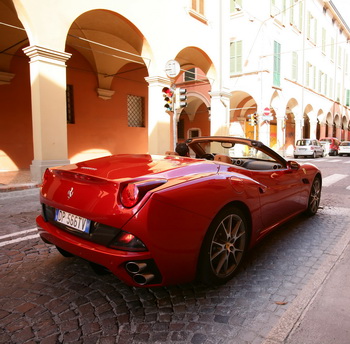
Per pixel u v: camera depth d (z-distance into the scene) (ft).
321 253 10.69
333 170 40.78
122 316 7.00
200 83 69.82
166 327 6.57
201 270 7.72
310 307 7.18
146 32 32.04
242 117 72.79
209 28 41.63
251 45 62.85
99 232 6.87
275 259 10.21
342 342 5.99
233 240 8.62
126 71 43.70
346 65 121.60
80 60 40.96
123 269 6.61
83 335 6.32
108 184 6.97
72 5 25.50
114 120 46.50
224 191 8.04
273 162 13.91
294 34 74.64
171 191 6.88
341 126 122.62
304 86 81.71
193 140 13.30
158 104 34.35
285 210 12.00
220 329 6.48
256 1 61.62
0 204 19.16
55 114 25.20
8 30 30.71
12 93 34.83
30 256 10.50
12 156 35.32
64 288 8.30
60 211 7.98
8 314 7.07
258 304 7.45
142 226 6.44
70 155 40.86
